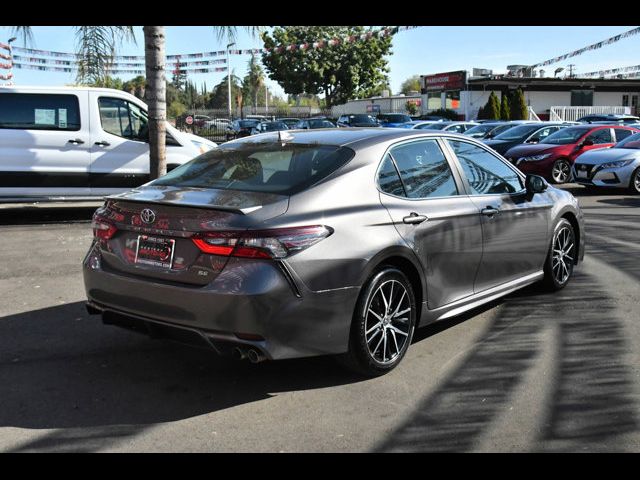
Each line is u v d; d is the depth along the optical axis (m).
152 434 3.45
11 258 7.50
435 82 46.16
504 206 5.14
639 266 7.18
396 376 4.20
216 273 3.59
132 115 10.27
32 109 9.74
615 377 4.15
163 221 3.79
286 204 3.76
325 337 3.77
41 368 4.33
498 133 21.17
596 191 14.85
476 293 4.96
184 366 4.38
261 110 68.19
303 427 3.52
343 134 4.65
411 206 4.34
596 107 42.34
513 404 3.77
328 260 3.72
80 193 10.04
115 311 4.04
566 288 6.29
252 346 3.56
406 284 4.24
